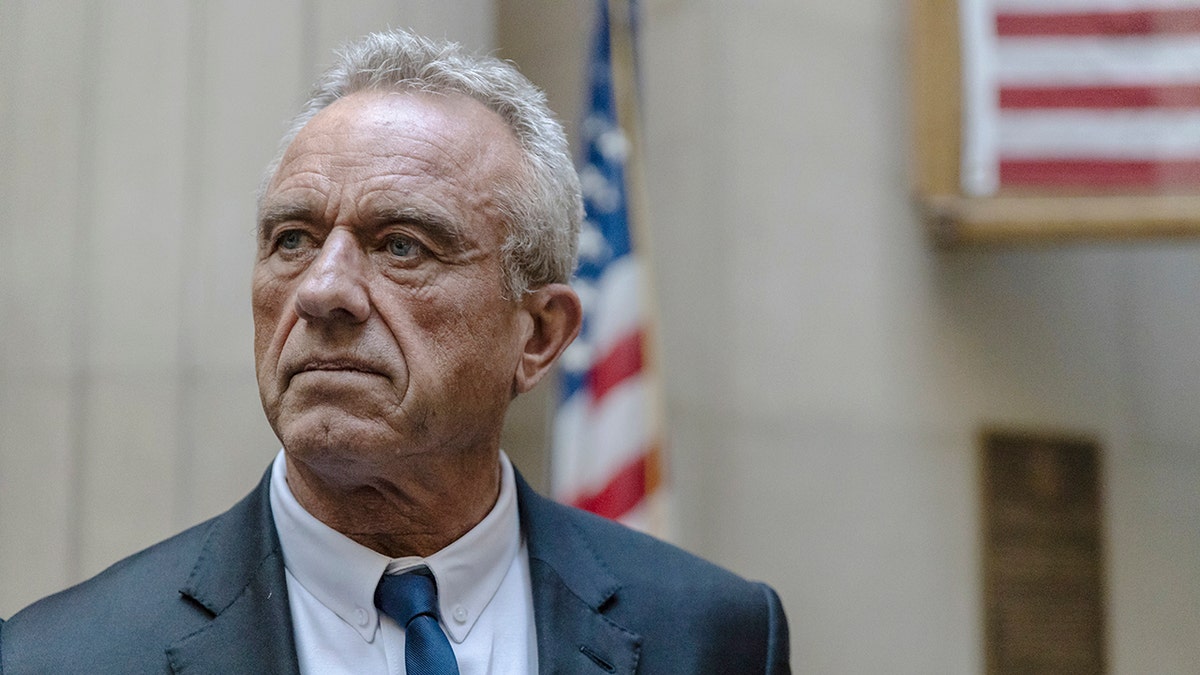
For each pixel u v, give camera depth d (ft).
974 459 15.89
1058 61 15.16
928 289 16.08
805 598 14.82
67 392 8.77
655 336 12.19
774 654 6.32
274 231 5.49
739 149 15.37
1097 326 16.72
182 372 8.93
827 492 15.17
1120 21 15.11
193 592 5.41
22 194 8.94
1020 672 15.61
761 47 15.65
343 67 6.01
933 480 15.71
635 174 12.51
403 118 5.60
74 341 8.82
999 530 15.84
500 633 5.80
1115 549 16.19
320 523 5.56
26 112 9.00
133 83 9.12
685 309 15.21
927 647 15.34
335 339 5.22
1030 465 16.05
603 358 11.91
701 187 15.34
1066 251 16.72
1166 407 16.93
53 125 9.00
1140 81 14.97
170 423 8.86
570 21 16.83
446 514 5.70
